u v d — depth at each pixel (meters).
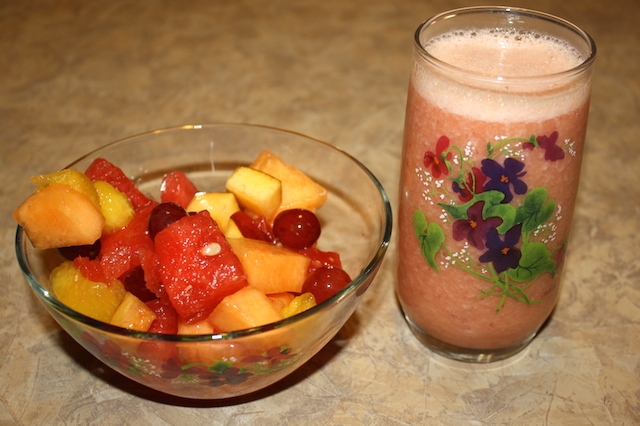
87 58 1.80
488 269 0.89
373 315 1.10
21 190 1.32
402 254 0.98
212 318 0.86
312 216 1.02
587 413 0.92
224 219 1.04
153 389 0.96
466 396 0.95
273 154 1.14
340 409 0.93
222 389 0.85
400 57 1.81
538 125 0.79
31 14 2.05
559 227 0.88
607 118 1.56
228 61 1.79
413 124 0.88
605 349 1.02
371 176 1.02
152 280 0.91
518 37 0.93
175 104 1.60
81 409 0.93
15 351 1.02
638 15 2.00
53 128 1.51
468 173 0.83
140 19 2.02
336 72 1.74
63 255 0.95
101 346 0.80
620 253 1.20
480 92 0.79
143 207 1.03
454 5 2.08
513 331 0.96
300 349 0.83
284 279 0.92
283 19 2.01
